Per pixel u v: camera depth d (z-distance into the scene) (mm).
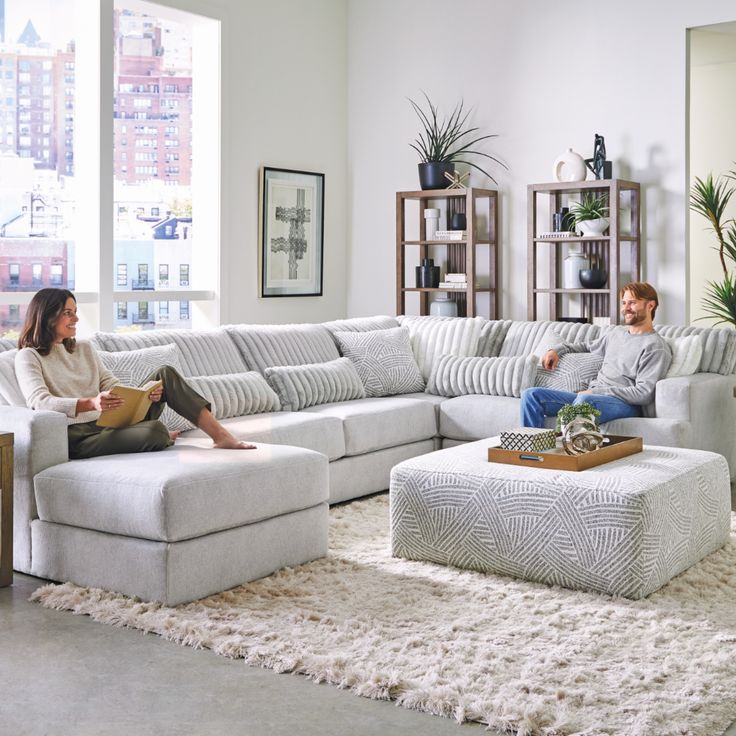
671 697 2355
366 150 7305
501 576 3365
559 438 3658
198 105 6441
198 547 3113
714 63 7543
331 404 4910
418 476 3523
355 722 2293
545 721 2248
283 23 6773
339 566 3479
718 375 4895
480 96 6777
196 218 6516
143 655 2697
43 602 3105
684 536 3359
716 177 7715
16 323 5629
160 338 4598
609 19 6230
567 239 6176
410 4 7027
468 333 5594
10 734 2230
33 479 3348
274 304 6875
